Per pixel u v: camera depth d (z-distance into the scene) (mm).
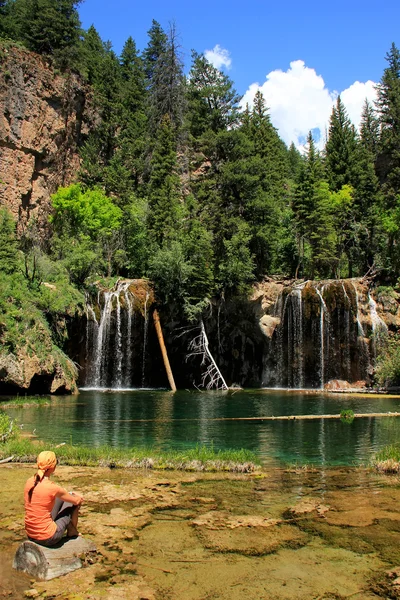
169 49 58281
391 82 61250
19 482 10008
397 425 19109
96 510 8305
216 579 5879
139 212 48188
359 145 65375
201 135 45250
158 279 39781
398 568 6199
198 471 11172
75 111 55656
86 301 36562
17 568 6141
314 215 46031
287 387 40438
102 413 22172
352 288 40125
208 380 41969
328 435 16812
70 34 56031
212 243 43094
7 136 46625
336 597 5480
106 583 5766
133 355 38781
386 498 9125
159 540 7035
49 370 28266
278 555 6562
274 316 41281
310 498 9109
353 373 39062
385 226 49875
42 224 49531
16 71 47844
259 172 44031
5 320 26812
